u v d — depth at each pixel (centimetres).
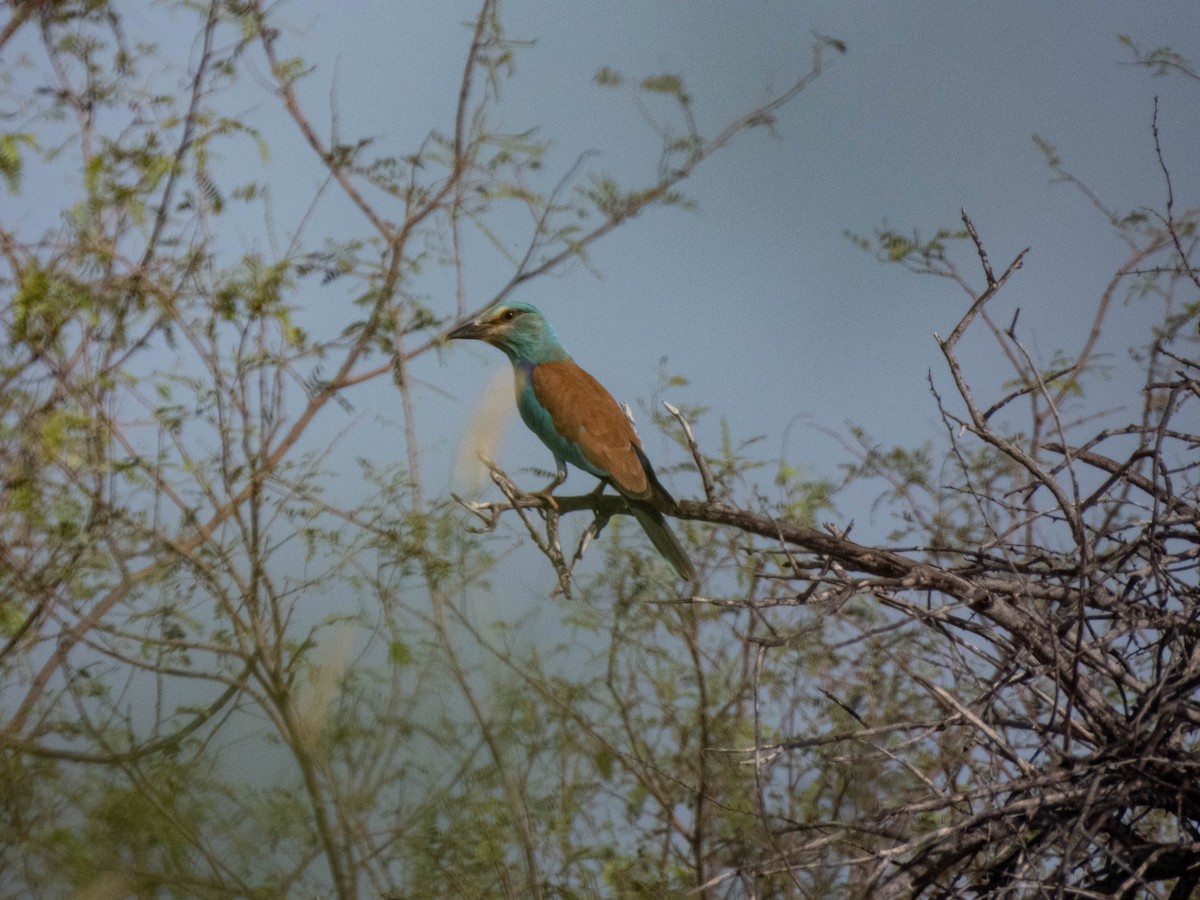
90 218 1197
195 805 1023
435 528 1120
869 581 937
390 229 1289
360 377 1224
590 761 1155
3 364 1177
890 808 907
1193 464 984
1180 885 923
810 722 1160
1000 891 855
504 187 1337
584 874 1106
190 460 1154
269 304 1182
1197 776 901
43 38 1242
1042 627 959
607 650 1222
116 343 1187
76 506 1142
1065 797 884
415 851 1032
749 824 1106
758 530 1112
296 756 1048
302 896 1025
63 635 1119
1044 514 1009
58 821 1025
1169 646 965
